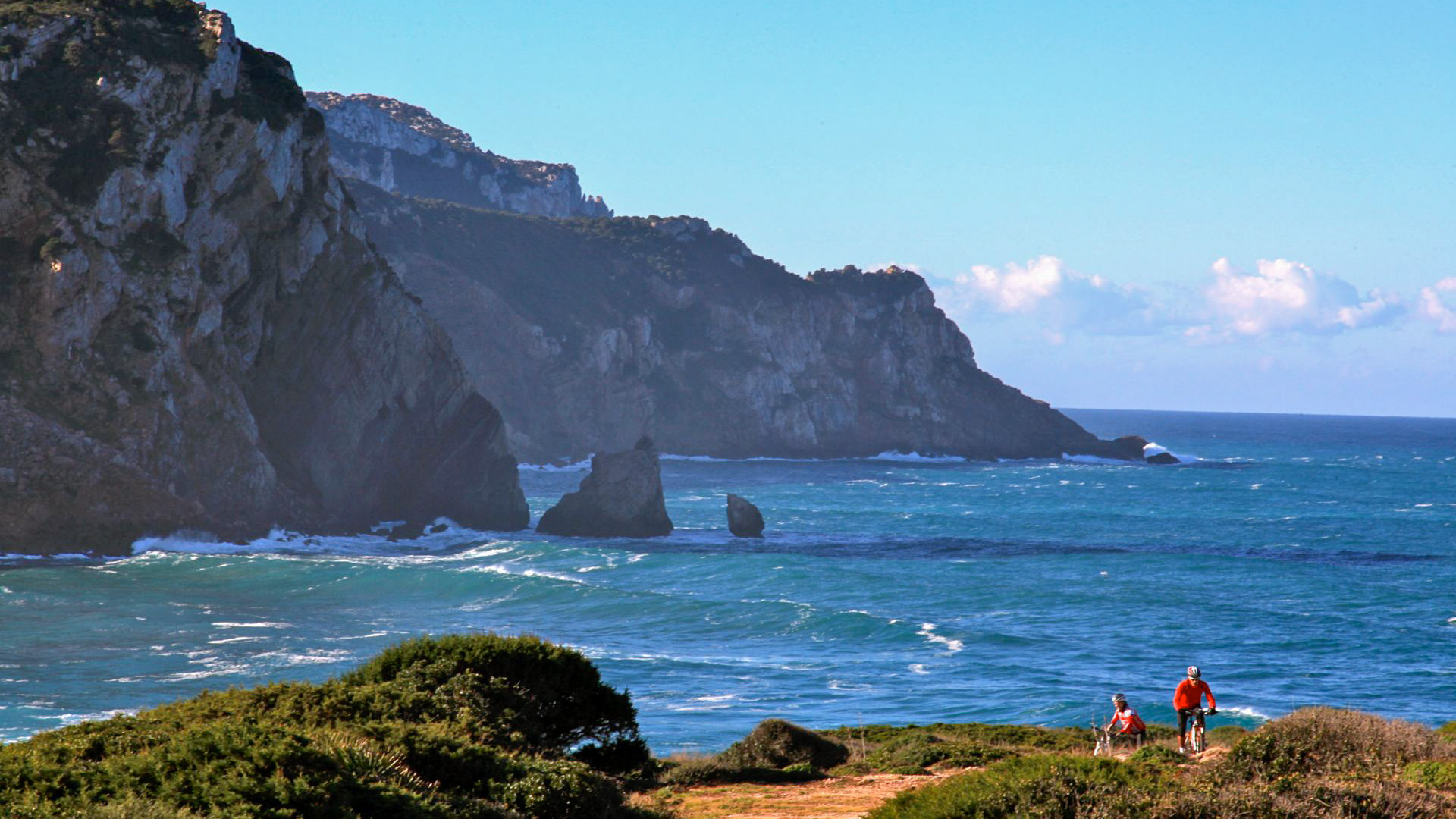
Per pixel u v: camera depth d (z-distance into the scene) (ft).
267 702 76.23
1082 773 59.67
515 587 292.61
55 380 341.41
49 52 384.06
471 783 63.93
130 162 366.63
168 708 74.02
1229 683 206.08
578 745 107.45
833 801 84.43
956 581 333.01
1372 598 312.50
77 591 264.31
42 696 167.63
